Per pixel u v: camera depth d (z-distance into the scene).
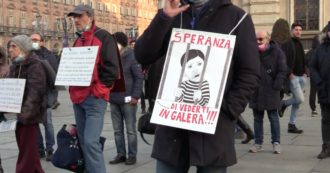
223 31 3.49
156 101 3.50
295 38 10.41
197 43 3.47
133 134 7.55
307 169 6.96
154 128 3.81
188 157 3.56
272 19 22.30
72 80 5.75
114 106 7.57
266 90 7.98
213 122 3.38
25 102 5.97
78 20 5.92
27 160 6.11
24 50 6.04
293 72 10.25
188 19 3.56
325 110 7.58
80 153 6.00
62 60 5.90
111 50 5.83
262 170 6.93
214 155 3.44
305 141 9.10
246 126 4.24
